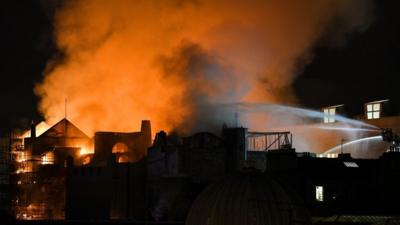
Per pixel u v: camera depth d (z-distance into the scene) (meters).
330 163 77.12
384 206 72.56
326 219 59.38
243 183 41.09
